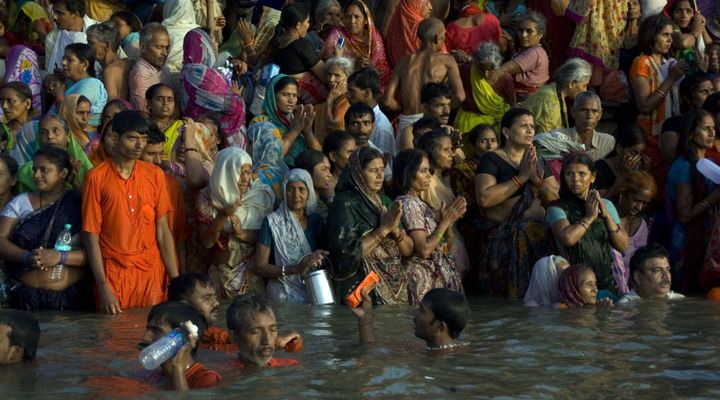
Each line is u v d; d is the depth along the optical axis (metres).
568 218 13.08
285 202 13.23
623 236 13.27
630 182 13.80
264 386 8.13
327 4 16.52
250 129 14.30
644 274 12.84
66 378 8.52
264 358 8.75
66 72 14.59
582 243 12.98
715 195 13.70
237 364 8.86
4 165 12.72
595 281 12.37
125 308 12.39
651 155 15.43
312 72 15.53
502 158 13.91
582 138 14.89
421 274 13.11
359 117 14.10
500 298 13.28
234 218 12.98
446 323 9.57
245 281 13.12
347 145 13.80
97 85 14.30
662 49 15.95
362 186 13.02
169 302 8.72
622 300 12.66
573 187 13.10
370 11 17.84
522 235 13.43
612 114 16.56
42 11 17.08
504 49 17.14
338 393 7.93
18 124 14.12
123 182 12.47
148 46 14.88
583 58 16.53
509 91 15.88
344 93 15.16
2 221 12.52
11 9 17.05
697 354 9.40
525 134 13.87
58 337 10.42
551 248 13.26
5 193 12.84
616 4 16.53
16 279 12.49
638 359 9.19
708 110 14.41
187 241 13.33
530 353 9.42
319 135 15.09
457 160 14.52
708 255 13.50
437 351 9.52
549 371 8.72
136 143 12.35
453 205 13.27
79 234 12.59
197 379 8.23
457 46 16.84
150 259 12.60
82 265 12.46
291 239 13.08
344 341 10.05
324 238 13.36
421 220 13.20
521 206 13.66
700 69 16.48
